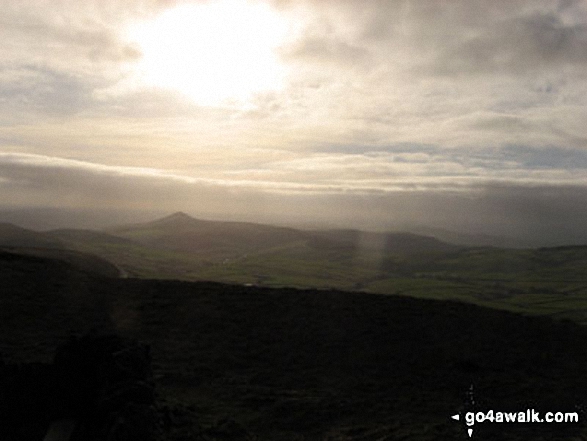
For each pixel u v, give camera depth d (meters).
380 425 31.75
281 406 34.69
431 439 29.05
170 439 26.12
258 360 44.12
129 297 58.72
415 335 49.47
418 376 40.88
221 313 54.56
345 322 52.44
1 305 50.66
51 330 46.94
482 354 45.19
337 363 43.53
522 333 50.19
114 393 26.17
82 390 28.27
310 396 36.72
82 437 25.56
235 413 33.53
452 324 52.06
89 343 29.64
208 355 44.53
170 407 30.66
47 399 27.86
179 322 52.19
